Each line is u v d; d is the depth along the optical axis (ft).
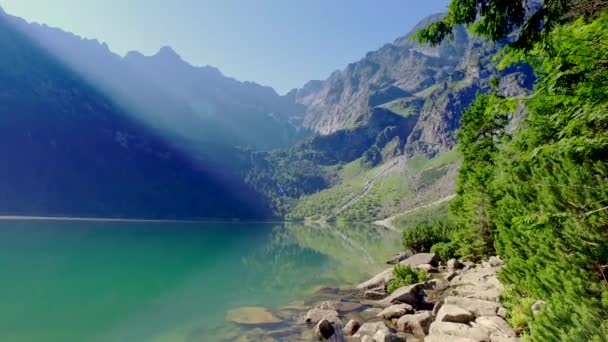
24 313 66.90
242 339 52.47
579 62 22.07
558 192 30.45
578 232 28.84
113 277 104.06
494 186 58.80
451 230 134.10
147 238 243.40
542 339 26.25
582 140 24.08
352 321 54.54
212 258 151.64
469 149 115.14
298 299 78.59
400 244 238.27
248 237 306.14
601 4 24.86
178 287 92.68
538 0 20.74
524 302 41.52
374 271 117.80
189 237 272.51
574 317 23.97
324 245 234.79
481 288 60.85
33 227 307.78
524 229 32.09
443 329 44.68
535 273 36.17
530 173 43.60
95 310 70.18
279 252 187.52
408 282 76.43
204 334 55.42
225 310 69.26
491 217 79.15
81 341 53.47
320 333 53.42
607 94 22.44
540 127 35.17
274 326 58.34
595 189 28.40
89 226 356.79
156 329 58.54
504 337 38.88
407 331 51.47
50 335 55.88
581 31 20.75
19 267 112.88
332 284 95.76
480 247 87.40
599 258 27.68
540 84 26.05
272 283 98.17
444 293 65.31
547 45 21.70
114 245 187.62
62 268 114.93
